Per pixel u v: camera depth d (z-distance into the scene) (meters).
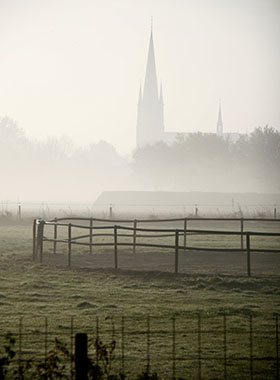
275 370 10.14
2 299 15.77
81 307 14.84
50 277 19.44
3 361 8.66
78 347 7.41
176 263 19.94
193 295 16.64
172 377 9.73
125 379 9.46
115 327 12.81
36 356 10.70
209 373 9.96
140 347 11.42
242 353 11.09
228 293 17.05
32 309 14.55
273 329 12.80
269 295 16.80
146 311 14.44
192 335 12.30
